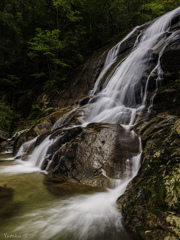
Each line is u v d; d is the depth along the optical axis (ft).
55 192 10.45
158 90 17.22
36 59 52.21
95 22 61.16
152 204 6.66
